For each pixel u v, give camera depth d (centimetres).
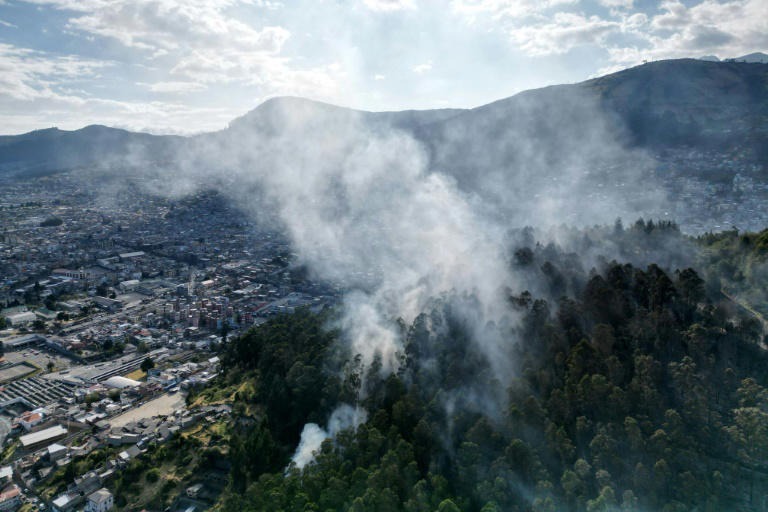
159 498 15375
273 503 12012
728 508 10488
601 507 10169
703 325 14500
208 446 17100
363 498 11269
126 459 17125
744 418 11450
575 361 13875
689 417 11906
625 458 11500
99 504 15238
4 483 17100
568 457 11656
